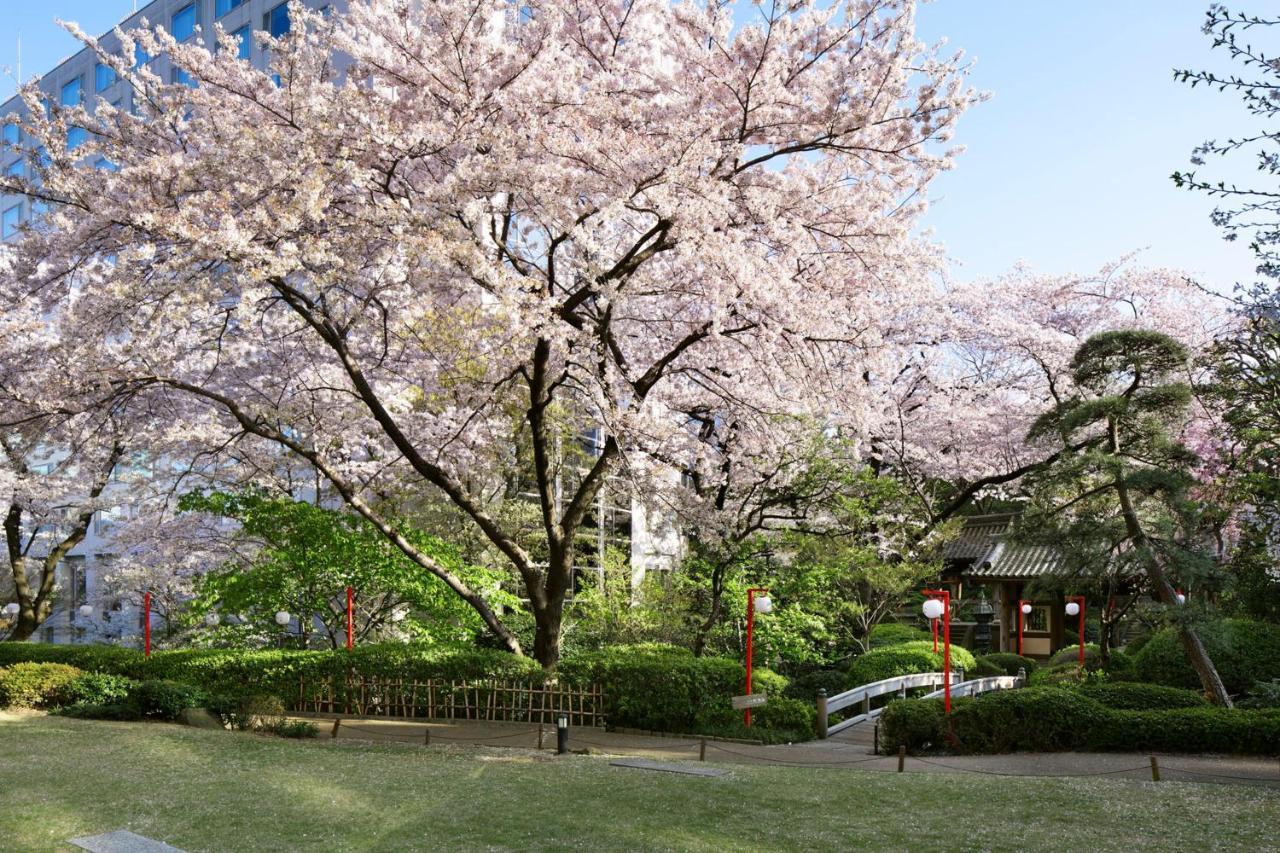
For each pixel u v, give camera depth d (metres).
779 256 13.08
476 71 12.03
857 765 11.06
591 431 21.39
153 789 8.41
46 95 12.95
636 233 15.02
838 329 13.13
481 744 12.57
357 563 16.31
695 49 12.73
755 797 8.35
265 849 6.55
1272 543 14.15
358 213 11.35
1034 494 15.42
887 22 12.52
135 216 10.78
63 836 6.84
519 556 14.95
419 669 15.46
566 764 10.38
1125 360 14.09
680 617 18.44
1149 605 18.95
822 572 18.31
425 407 17.78
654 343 16.05
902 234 13.34
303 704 16.05
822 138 13.02
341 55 19.03
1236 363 14.83
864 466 20.11
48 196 12.52
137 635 24.30
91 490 19.78
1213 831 7.17
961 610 29.05
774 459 16.69
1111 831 7.16
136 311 11.78
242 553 19.50
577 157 11.52
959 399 21.31
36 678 15.43
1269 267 8.49
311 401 15.61
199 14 30.73
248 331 14.84
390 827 7.17
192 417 16.17
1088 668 18.59
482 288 12.59
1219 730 10.99
